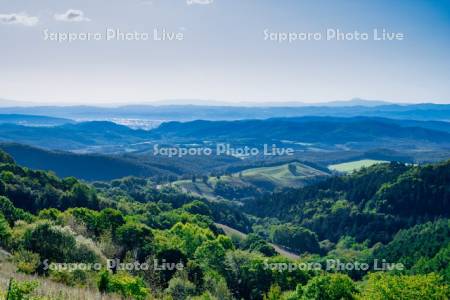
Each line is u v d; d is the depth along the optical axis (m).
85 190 108.50
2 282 29.61
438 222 126.94
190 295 50.94
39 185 105.00
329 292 46.78
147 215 116.06
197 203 148.88
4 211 69.56
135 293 38.78
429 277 43.16
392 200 164.62
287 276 70.81
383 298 42.28
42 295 28.30
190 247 82.81
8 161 118.88
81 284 37.97
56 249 45.03
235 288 69.38
